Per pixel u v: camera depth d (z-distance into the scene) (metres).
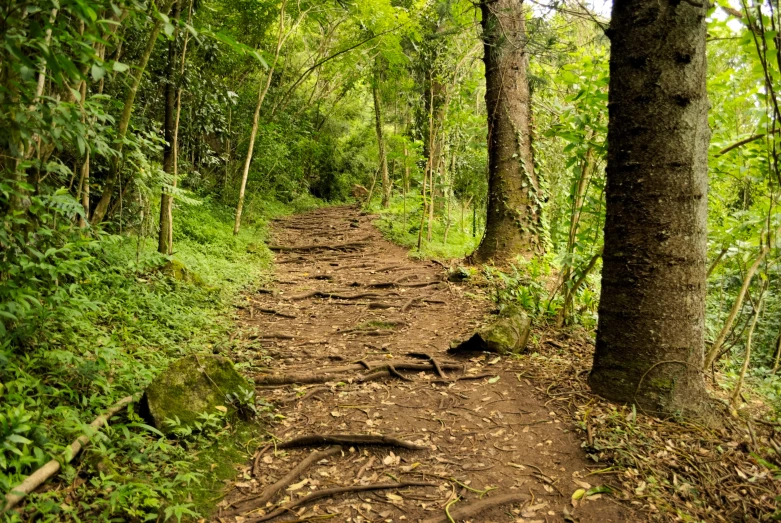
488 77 7.94
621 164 3.26
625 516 2.41
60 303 2.97
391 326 5.77
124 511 2.21
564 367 4.02
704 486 2.60
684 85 3.05
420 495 2.64
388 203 15.98
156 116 7.94
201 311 5.38
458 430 3.27
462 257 9.65
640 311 3.23
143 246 5.78
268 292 7.14
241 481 2.73
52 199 2.74
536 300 5.48
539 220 7.98
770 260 4.02
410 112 13.30
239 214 9.84
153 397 2.97
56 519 2.05
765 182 3.93
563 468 2.79
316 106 19.14
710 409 3.23
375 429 3.32
